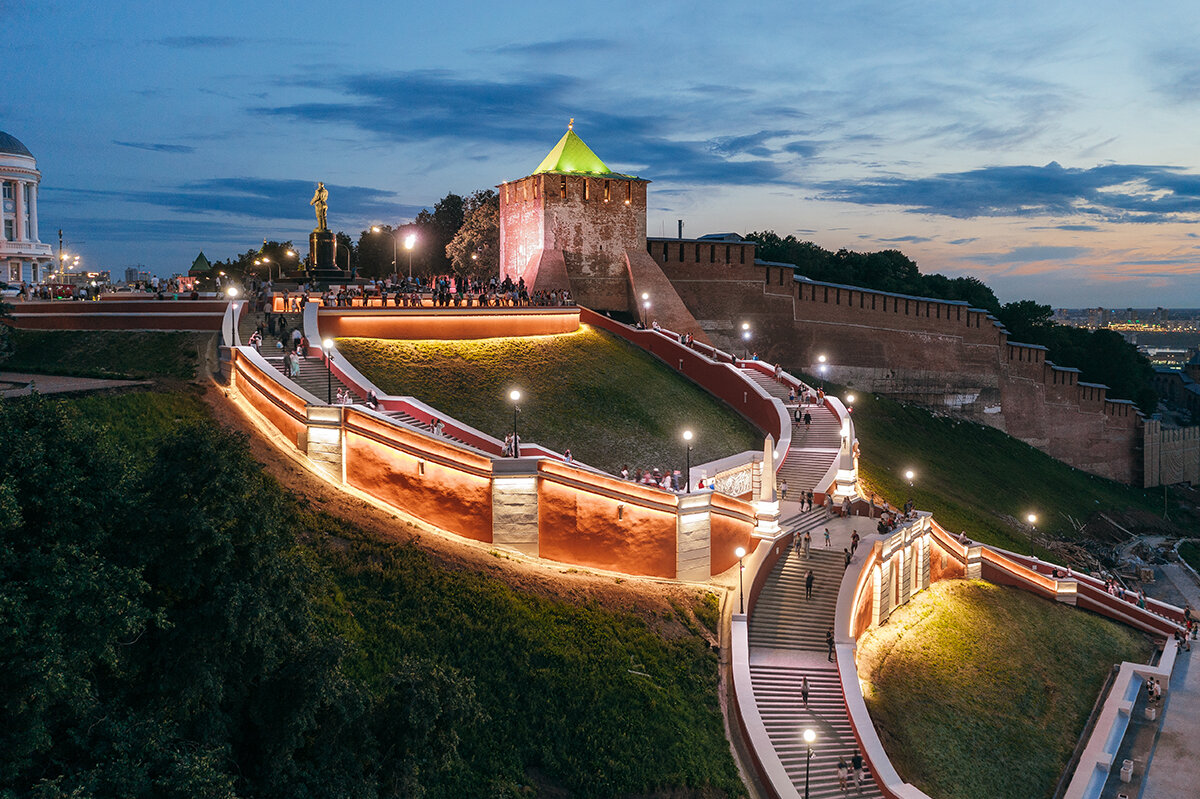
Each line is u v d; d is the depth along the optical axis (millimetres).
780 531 36750
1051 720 35750
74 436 17141
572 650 27266
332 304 44281
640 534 32656
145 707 17078
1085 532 71000
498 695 25188
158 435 28047
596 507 31938
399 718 18906
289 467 29688
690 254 68625
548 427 41312
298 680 17859
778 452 46188
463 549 29719
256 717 17953
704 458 44625
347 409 30406
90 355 37938
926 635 37375
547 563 31469
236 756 17969
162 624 16078
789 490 43875
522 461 31047
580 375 47406
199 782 14875
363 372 39906
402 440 30125
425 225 96312
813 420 51438
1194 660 44688
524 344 48781
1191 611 55344
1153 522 80375
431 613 26188
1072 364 105875
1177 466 96688
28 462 15828
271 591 18719
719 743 27062
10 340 37656
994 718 34031
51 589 14602
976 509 60188
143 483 17734
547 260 61906
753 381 52094
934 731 31297
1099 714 37594
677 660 29047
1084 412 89250
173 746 16156
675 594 32156
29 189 97875
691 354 55188
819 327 73500
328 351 38031
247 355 34156
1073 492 78188
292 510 27141
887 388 76812
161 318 40062
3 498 14383
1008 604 43469
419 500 30328
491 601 27406
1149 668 41500
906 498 52594
